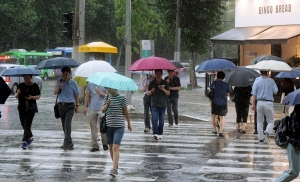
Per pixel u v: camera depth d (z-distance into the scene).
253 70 26.69
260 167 17.47
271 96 22.53
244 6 48.97
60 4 92.62
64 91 20.44
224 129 28.06
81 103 39.75
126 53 36.12
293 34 40.97
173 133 26.16
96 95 20.23
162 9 63.62
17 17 81.31
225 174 16.28
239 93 26.62
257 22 47.62
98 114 20.27
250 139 24.25
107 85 15.97
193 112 35.66
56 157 19.16
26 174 16.19
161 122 23.61
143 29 67.00
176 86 28.95
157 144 22.36
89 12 94.94
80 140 23.45
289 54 45.38
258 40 42.25
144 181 15.24
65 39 100.06
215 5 61.94
